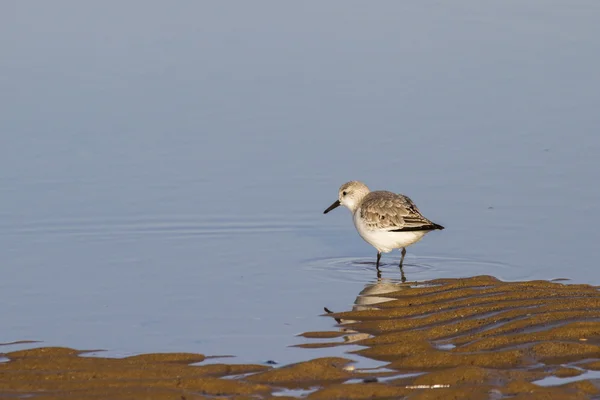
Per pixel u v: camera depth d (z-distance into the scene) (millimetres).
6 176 17141
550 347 9664
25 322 11312
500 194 16125
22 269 13438
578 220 14953
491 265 13359
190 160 18016
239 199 16328
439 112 20219
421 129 19312
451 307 11188
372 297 11984
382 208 13633
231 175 17375
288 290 12539
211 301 12109
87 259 13883
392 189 16516
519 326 10297
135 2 28000
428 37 24938
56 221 15305
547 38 24406
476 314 10820
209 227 15258
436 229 13781
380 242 13695
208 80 22250
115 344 10469
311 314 11445
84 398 8633
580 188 16219
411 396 8617
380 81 22141
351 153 18250
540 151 17953
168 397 8664
